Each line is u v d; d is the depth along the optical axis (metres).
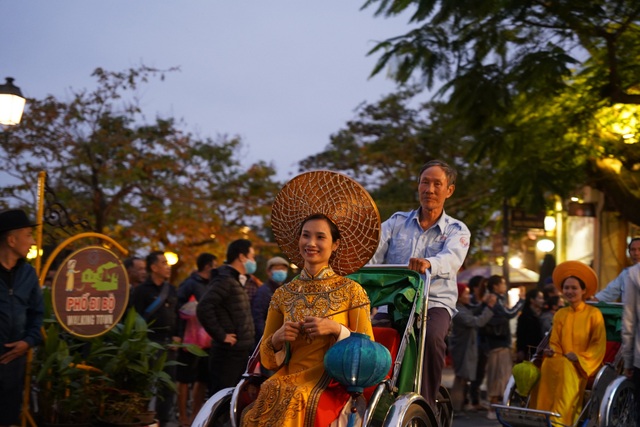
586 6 13.04
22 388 6.73
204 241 23.28
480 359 12.65
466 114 13.44
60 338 7.87
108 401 7.33
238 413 5.18
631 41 14.09
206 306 8.54
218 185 24.19
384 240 6.80
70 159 21.19
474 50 13.35
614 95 14.16
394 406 5.09
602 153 14.73
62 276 7.23
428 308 6.26
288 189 5.46
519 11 13.00
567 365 8.06
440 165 6.66
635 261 9.72
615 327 8.78
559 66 12.83
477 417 11.83
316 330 4.87
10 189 21.34
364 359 4.71
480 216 20.77
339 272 5.41
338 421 4.93
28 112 21.41
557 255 23.33
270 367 5.12
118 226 22.25
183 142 22.86
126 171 21.27
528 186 14.34
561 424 7.81
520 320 11.40
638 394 7.62
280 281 10.48
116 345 7.57
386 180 27.16
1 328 6.45
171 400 9.28
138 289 9.08
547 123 14.59
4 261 6.55
